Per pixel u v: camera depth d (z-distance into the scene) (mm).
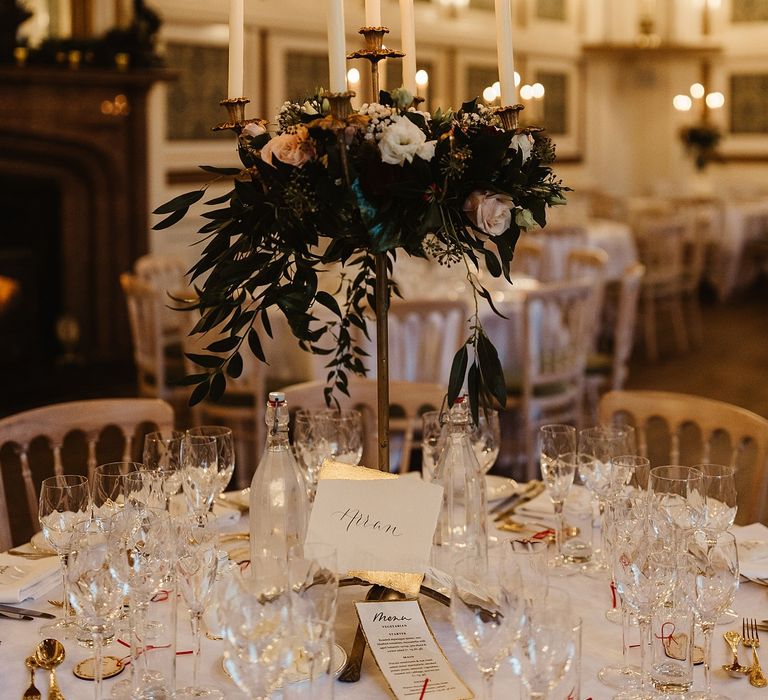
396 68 8672
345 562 1736
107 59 6859
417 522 1753
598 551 2125
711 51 11359
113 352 7375
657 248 7996
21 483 4828
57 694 1555
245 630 1265
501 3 1776
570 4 11531
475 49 10312
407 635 1660
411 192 1654
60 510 1794
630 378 7199
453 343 4551
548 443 2072
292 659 1288
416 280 5188
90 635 1749
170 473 2080
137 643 1505
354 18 8469
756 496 2611
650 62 12289
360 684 1579
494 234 1720
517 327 4730
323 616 1310
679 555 1541
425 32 9672
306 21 8477
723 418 2730
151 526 1535
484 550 1938
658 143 12461
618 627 1792
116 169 7094
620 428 2441
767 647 1712
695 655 1684
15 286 7031
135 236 7262
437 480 1973
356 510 1771
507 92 1789
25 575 1964
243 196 1668
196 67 7867
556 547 2104
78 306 7281
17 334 7098
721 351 8078
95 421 2771
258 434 4254
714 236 10102
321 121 1634
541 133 1831
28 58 6578
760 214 10422
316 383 2959
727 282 10273
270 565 1376
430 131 1748
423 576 1801
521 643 1291
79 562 1486
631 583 1530
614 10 11977
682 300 10305
